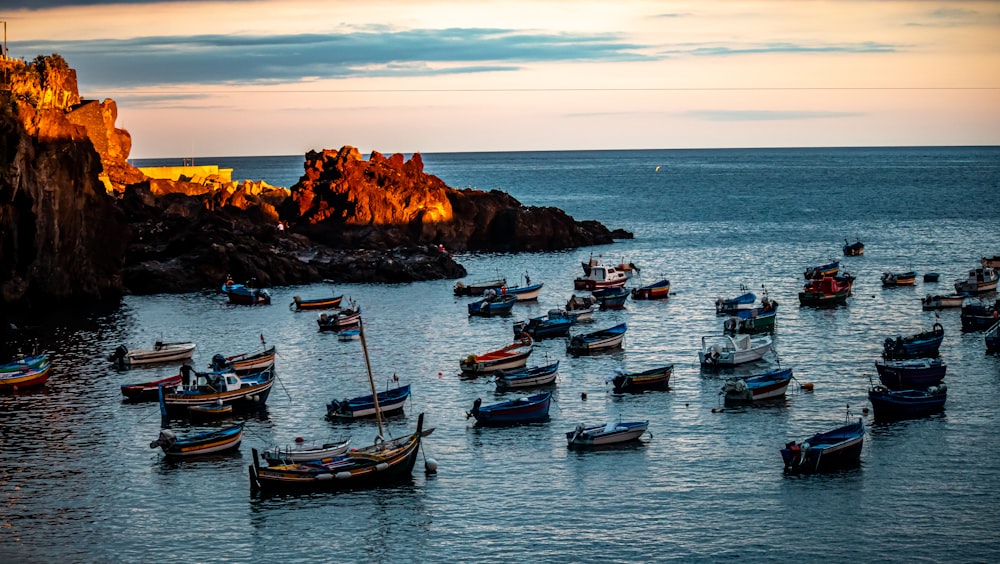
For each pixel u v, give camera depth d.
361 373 105.69
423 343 120.12
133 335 125.12
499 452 80.25
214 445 80.00
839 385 97.44
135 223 174.88
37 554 63.72
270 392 98.44
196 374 92.38
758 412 89.12
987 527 65.75
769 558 62.41
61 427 87.50
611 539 65.06
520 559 62.78
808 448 74.44
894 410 87.31
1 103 132.88
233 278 162.50
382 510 69.62
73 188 142.62
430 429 78.94
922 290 152.62
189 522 68.00
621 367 106.62
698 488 72.50
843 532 65.44
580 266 185.00
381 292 157.62
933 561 61.78
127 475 76.06
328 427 87.06
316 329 129.12
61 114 142.75
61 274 143.75
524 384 98.44
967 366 103.56
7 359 111.06
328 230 194.75
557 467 76.81
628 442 82.06
